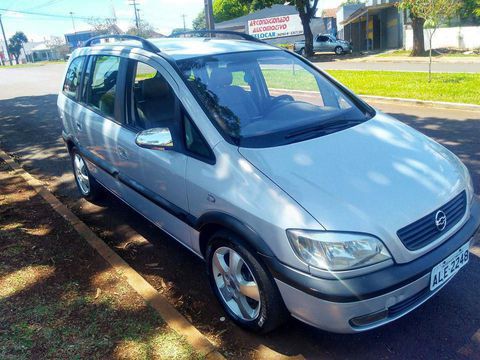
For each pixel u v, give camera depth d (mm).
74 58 5805
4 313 3328
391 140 3477
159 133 3447
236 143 3229
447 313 3301
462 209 3117
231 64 3973
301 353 3016
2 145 9219
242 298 3172
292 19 41656
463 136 7496
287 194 2803
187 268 4137
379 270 2623
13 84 23406
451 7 13172
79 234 4559
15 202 5559
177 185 3492
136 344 2957
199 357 2814
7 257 4164
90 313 3299
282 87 4117
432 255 2775
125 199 4594
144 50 4160
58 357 2863
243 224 2902
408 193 2881
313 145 3268
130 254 4434
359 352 2998
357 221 2641
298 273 2658
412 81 13680
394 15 33844
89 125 4902
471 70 16234
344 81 15156
